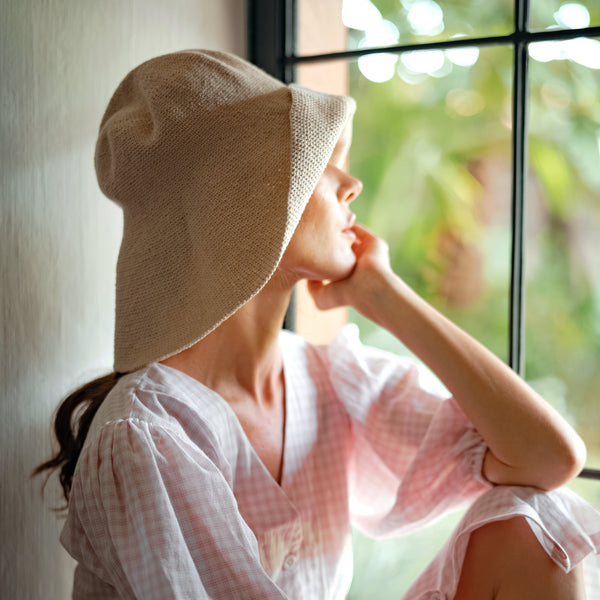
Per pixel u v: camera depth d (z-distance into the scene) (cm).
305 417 86
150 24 95
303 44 114
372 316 83
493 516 72
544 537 71
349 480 95
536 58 97
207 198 69
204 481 64
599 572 75
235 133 69
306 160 66
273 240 64
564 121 142
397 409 88
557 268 147
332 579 84
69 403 79
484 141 150
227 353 79
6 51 76
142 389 70
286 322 114
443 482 82
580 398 139
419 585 81
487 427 76
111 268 93
